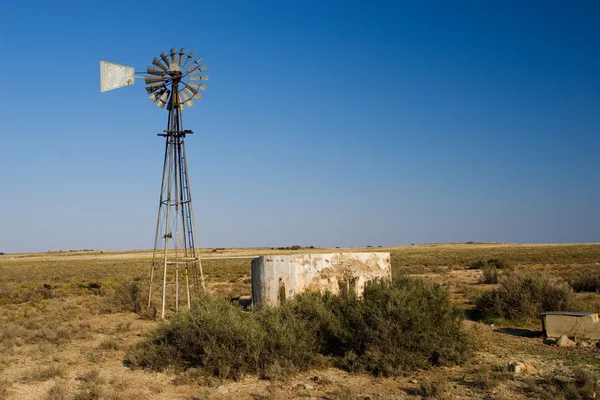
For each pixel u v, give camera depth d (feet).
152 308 77.66
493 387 33.30
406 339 39.99
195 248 74.13
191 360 42.04
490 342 47.67
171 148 73.26
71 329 61.36
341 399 31.58
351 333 42.16
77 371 42.52
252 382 37.24
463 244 581.53
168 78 73.05
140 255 451.12
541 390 31.91
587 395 30.94
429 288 45.50
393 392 33.58
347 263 59.26
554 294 60.80
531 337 49.90
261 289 57.72
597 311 60.85
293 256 57.06
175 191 73.26
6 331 60.08
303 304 47.47
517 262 195.52
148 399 34.09
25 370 43.50
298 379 37.55
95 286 132.05
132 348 48.83
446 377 36.63
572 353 42.42
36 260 391.04
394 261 223.10
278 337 40.37
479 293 82.58
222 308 46.52
